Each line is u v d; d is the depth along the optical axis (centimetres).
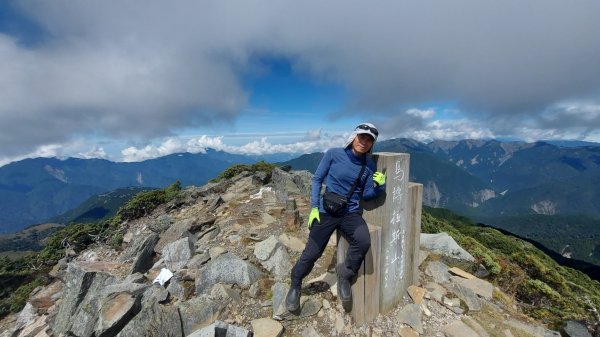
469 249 388
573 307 313
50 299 392
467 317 255
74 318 306
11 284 583
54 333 309
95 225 669
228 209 527
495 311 276
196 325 238
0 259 784
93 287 337
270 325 230
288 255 326
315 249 222
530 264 419
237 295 268
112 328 247
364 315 235
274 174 660
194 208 609
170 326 233
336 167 210
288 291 247
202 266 324
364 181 213
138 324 235
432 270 313
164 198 713
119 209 707
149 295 278
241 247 361
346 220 214
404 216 254
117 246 536
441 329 239
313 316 239
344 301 232
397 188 241
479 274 347
